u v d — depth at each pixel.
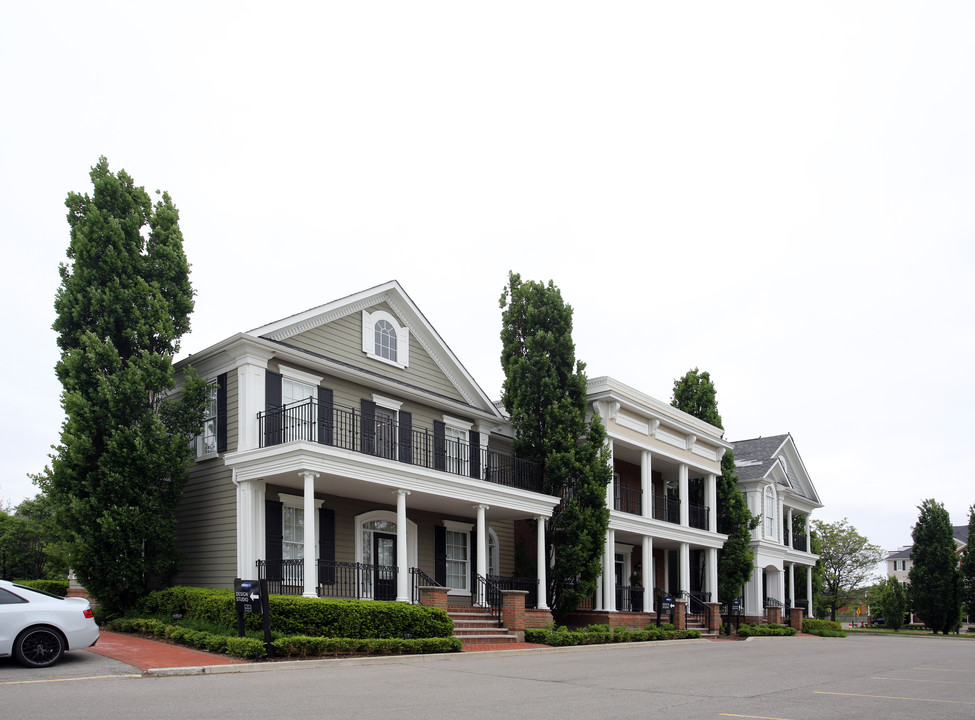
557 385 25.12
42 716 8.27
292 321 19.72
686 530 29.98
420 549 22.53
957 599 47.28
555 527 24.36
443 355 24.34
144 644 15.21
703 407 34.25
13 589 12.45
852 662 18.12
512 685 11.81
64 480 17.58
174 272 19.31
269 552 18.27
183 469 18.42
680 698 10.79
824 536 59.78
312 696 10.02
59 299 18.23
